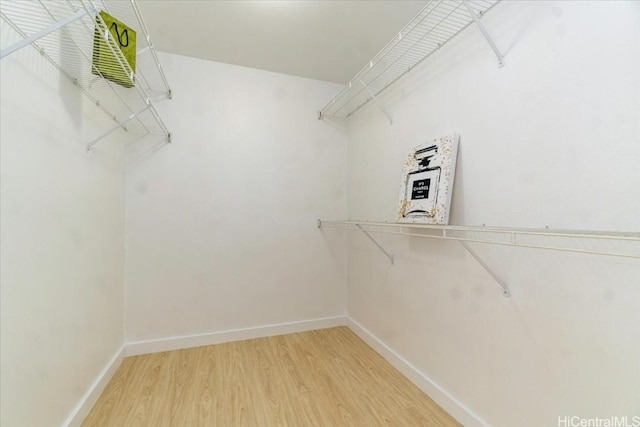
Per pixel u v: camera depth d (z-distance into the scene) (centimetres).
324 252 250
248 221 226
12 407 89
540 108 101
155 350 200
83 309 136
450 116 143
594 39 87
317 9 163
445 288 146
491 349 120
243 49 203
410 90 174
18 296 93
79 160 132
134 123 197
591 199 87
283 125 238
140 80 197
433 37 146
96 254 150
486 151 123
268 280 232
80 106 133
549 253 99
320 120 250
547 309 100
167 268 204
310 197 245
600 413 86
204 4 158
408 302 174
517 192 110
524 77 107
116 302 179
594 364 87
